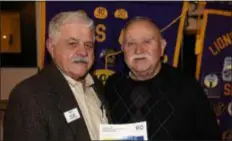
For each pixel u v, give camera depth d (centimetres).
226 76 181
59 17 126
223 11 179
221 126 183
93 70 176
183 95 135
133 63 137
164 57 178
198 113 134
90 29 128
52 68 124
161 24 177
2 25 186
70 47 124
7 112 111
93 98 138
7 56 189
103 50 177
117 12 177
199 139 135
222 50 180
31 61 190
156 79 140
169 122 132
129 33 138
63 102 117
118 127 124
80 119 118
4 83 190
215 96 181
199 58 179
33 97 110
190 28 181
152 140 130
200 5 179
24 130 105
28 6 187
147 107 135
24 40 189
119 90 144
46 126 110
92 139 122
